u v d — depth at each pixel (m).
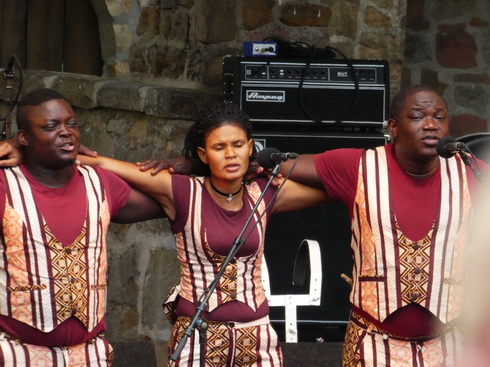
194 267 8.76
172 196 8.80
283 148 12.27
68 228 8.15
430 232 8.64
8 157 8.25
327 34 13.90
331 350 11.67
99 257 8.33
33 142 8.10
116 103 13.91
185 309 8.73
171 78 14.35
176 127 13.04
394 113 8.84
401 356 8.70
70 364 8.17
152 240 13.41
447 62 17.27
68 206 8.22
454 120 17.38
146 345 11.61
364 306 8.81
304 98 12.32
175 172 9.08
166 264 13.23
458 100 17.34
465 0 17.19
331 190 9.11
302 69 12.34
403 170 8.86
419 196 8.73
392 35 14.07
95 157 8.81
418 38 17.23
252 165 9.11
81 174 8.46
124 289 13.90
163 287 13.24
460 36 17.23
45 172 8.23
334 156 9.09
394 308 8.63
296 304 11.07
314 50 12.54
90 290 8.21
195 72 13.83
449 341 8.76
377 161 8.93
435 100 8.69
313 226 12.25
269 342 8.77
